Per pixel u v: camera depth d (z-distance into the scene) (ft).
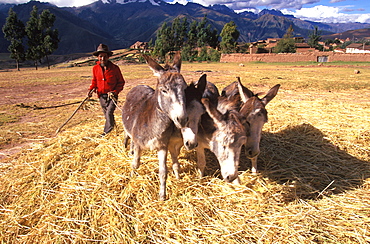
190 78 68.33
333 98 40.81
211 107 12.66
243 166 18.25
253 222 12.62
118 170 16.89
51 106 38.45
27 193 15.02
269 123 26.61
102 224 12.55
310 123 26.32
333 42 640.17
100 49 20.48
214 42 342.85
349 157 19.43
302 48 328.29
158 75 13.00
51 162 18.29
